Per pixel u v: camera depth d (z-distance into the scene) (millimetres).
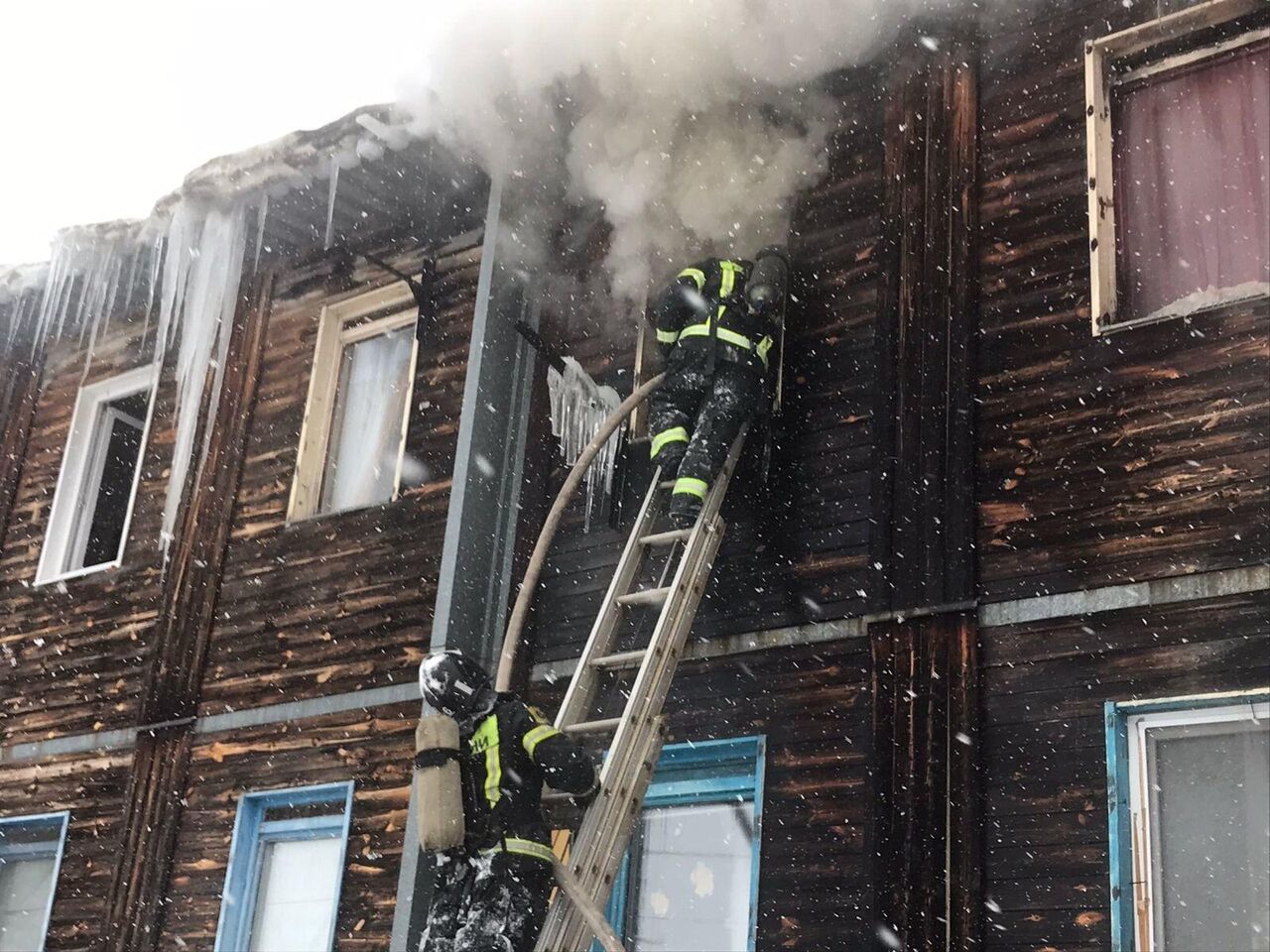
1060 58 6816
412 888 7043
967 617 6062
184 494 9805
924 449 6492
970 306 6605
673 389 6688
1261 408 5676
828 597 6574
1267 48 6355
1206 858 5234
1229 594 5477
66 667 9992
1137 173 6527
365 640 8359
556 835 6820
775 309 6789
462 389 8625
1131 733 5527
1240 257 6156
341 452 9336
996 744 5812
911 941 5691
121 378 10969
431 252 9148
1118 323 6254
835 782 6219
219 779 8656
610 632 6285
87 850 9180
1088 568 5852
